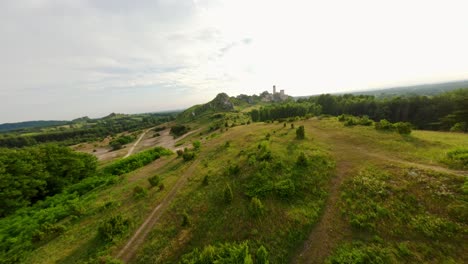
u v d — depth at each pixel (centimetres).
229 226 1711
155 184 2958
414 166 1903
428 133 3055
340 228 1505
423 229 1318
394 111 8438
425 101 7794
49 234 2139
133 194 2822
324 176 2106
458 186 1516
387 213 1496
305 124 4903
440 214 1380
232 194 2067
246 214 1778
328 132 3753
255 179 2225
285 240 1498
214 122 11444
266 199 1908
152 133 14425
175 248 1619
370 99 10062
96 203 2797
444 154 2053
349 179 1973
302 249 1423
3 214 3281
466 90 7269
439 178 1644
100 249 1755
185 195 2412
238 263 1267
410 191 1616
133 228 1989
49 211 2884
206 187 2464
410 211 1469
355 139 3067
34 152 4597
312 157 2500
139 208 2361
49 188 4300
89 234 2041
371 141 2859
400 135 2891
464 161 1797
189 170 3347
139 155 5622
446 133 3012
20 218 2931
